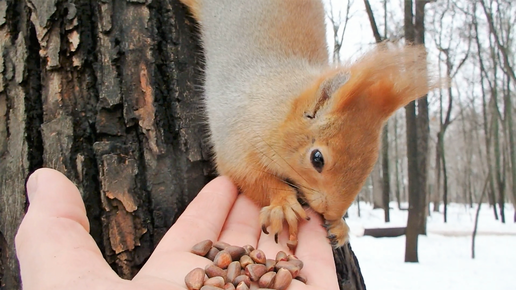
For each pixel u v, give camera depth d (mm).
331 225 237
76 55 219
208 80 262
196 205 222
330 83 246
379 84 242
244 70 281
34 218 175
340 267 258
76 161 211
